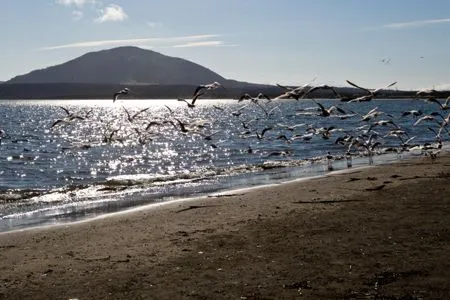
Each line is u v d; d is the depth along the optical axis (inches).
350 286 430.0
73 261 557.0
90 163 1892.2
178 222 739.4
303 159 1715.1
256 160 1825.8
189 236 645.9
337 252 528.1
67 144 2674.7
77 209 932.6
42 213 900.0
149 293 443.8
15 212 912.3
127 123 4520.2
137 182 1288.1
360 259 499.8
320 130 1294.3
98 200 1029.8
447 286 419.5
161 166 1769.2
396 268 466.9
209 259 535.2
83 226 748.6
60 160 1985.7
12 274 516.1
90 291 457.1
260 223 694.5
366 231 605.9
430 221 633.6
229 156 1980.8
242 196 952.9
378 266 475.8
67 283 482.3
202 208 845.8
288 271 478.9
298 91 719.7
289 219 707.4
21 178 1539.1
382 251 520.7
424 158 1553.9
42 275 509.7
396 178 1080.2
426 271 455.2
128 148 2412.6
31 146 2583.7
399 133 1608.0
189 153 2143.2
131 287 462.0
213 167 1675.7
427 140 2432.3
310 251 538.3
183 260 537.6
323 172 1343.5
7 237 693.3
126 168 1740.9
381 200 805.9
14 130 3909.9
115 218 802.8
